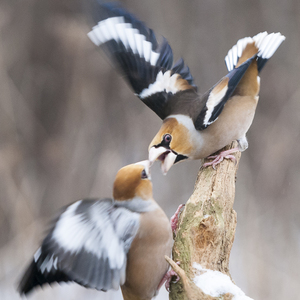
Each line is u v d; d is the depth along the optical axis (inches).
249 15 640.4
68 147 615.5
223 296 212.7
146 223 215.8
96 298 471.8
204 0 641.0
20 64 629.9
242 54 286.0
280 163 576.1
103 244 195.9
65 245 189.5
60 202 593.0
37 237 529.3
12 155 571.2
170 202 586.2
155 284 226.7
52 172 606.2
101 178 590.9
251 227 533.3
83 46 617.3
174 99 278.8
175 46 630.5
